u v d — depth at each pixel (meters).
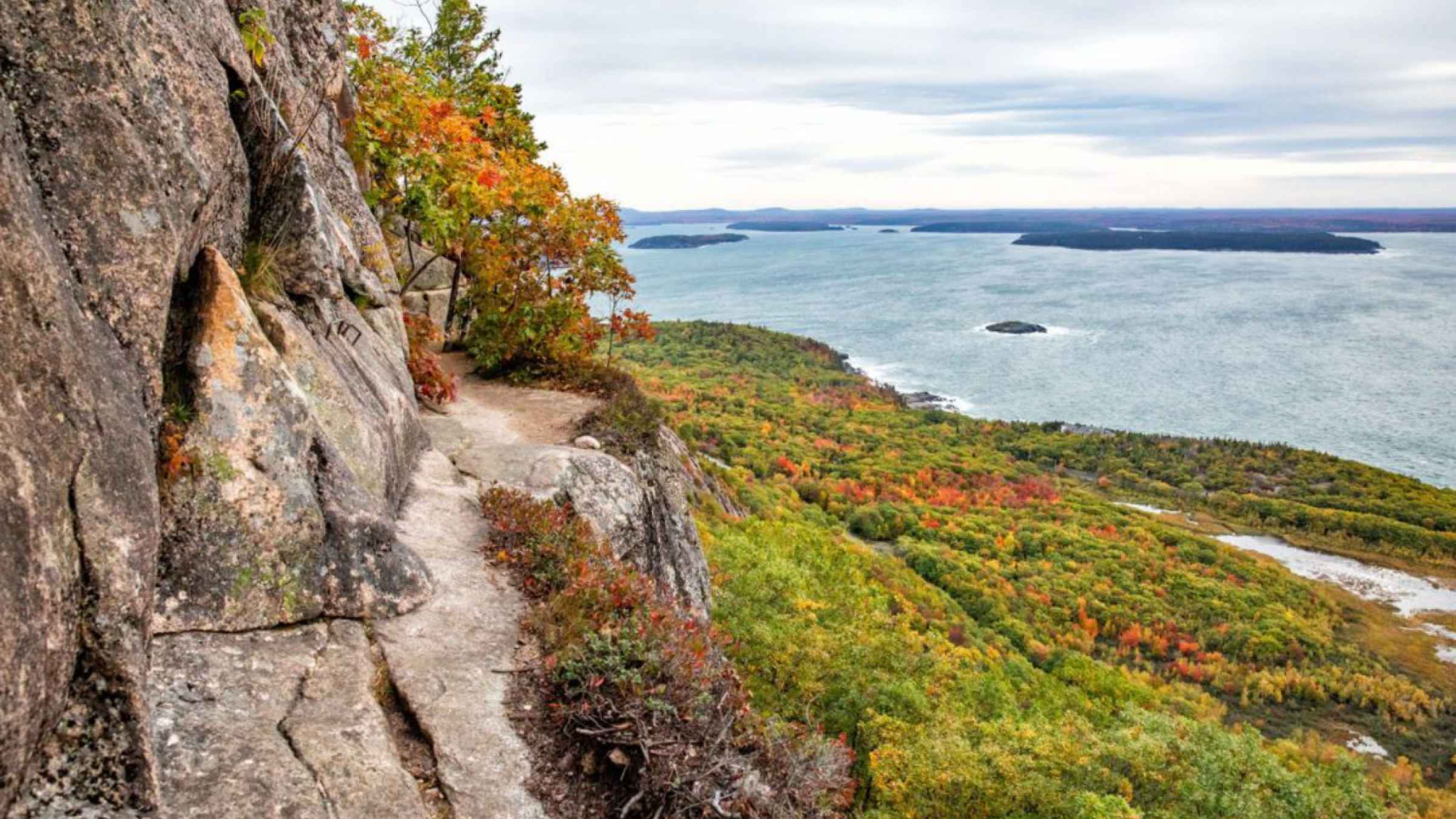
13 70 3.29
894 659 21.98
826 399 193.00
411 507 7.00
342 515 5.11
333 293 6.59
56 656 2.76
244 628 4.47
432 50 19.53
